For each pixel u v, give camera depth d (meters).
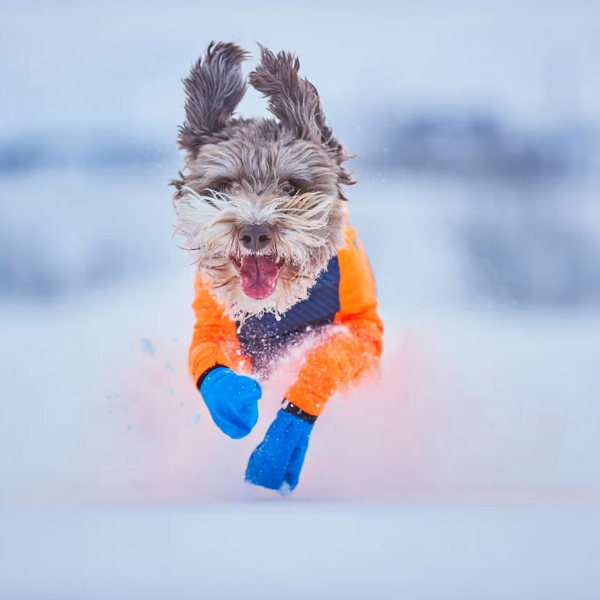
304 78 15.57
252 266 14.47
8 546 10.92
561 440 17.00
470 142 48.06
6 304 31.97
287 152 14.63
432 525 11.88
